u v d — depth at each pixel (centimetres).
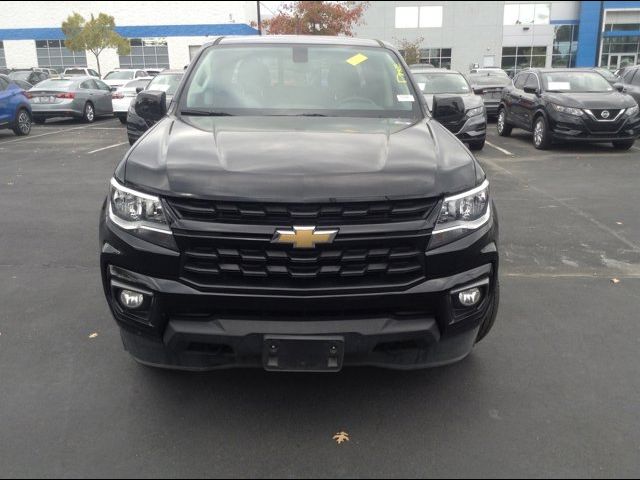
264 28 3384
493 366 359
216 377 343
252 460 273
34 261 544
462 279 279
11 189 849
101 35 3791
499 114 1527
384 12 4744
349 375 346
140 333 285
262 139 314
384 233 266
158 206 270
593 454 278
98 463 270
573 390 333
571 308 446
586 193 826
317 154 290
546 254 570
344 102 392
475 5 4719
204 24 4309
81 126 1830
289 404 317
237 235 262
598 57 4844
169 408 313
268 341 268
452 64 4834
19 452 277
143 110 406
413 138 326
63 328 406
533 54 4806
